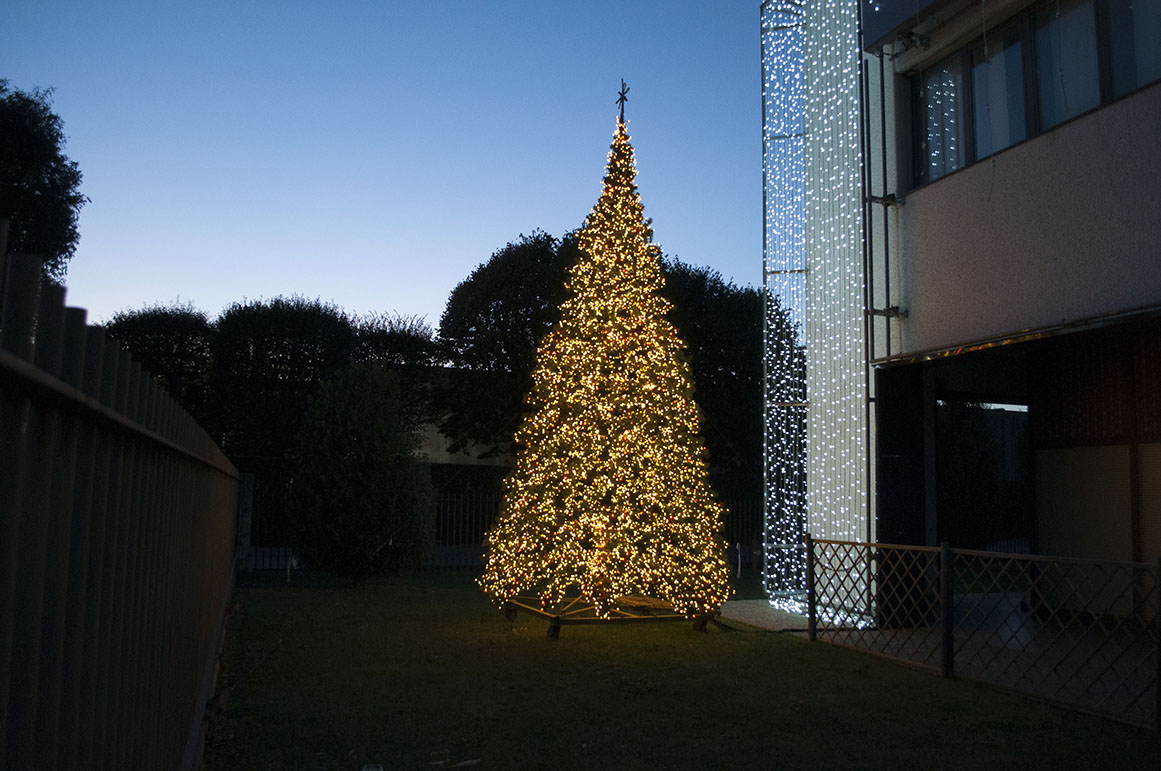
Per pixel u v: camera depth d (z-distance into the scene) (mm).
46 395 1591
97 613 2191
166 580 3713
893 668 7887
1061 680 7402
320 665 7820
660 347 10102
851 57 10883
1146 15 7359
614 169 10391
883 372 10086
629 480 9500
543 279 23281
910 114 10055
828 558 9633
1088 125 7566
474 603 12227
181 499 4324
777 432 12320
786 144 12094
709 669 7785
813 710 6359
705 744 5531
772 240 12266
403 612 11242
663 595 9805
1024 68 8570
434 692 6805
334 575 14172
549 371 10250
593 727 5879
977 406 22391
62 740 1937
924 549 8016
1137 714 6258
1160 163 6906
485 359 23641
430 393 25281
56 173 18016
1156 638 5840
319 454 13969
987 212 8625
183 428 3842
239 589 13750
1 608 1438
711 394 23328
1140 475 9836
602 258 10156
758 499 20703
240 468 18953
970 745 5547
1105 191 7359
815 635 9367
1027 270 8109
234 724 5879
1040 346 10141
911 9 9312
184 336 23422
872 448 10055
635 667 7844
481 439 24812
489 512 18953
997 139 8859
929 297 9352
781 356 12352
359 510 13789
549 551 9648
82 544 2014
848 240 10781
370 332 24859
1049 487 11109
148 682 3230
